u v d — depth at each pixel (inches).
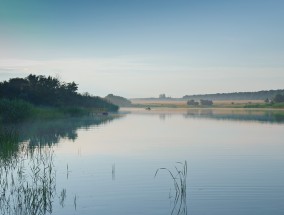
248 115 3988.7
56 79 3432.6
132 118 3248.0
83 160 901.8
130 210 513.0
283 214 495.5
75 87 3759.8
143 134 1609.3
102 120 2748.5
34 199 544.4
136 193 597.9
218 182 673.0
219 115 4065.0
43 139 1325.0
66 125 2050.9
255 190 618.2
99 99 4800.7
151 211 509.0
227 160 914.7
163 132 1722.4
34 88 3112.7
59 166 818.8
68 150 1068.5
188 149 1112.8
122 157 954.7
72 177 709.9
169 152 1046.4
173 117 3545.8
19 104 1967.3
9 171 756.6
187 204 540.7
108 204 538.9
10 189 615.2
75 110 3078.2
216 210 513.3
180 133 1667.1
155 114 4539.9
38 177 700.7
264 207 526.0
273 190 617.9
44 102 3053.6
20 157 915.4
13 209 515.2
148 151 1066.1
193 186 645.9
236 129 1907.0
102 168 799.7
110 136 1497.3
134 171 770.8
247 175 734.5
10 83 3006.9
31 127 1784.0
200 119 3070.9
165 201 554.3
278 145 1214.3
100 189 620.1
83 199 563.2
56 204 538.3
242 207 525.7
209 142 1296.8
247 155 995.3
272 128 1966.0
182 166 833.5
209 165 846.5
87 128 1903.3
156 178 704.4
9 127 1734.7
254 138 1434.5
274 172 764.6
